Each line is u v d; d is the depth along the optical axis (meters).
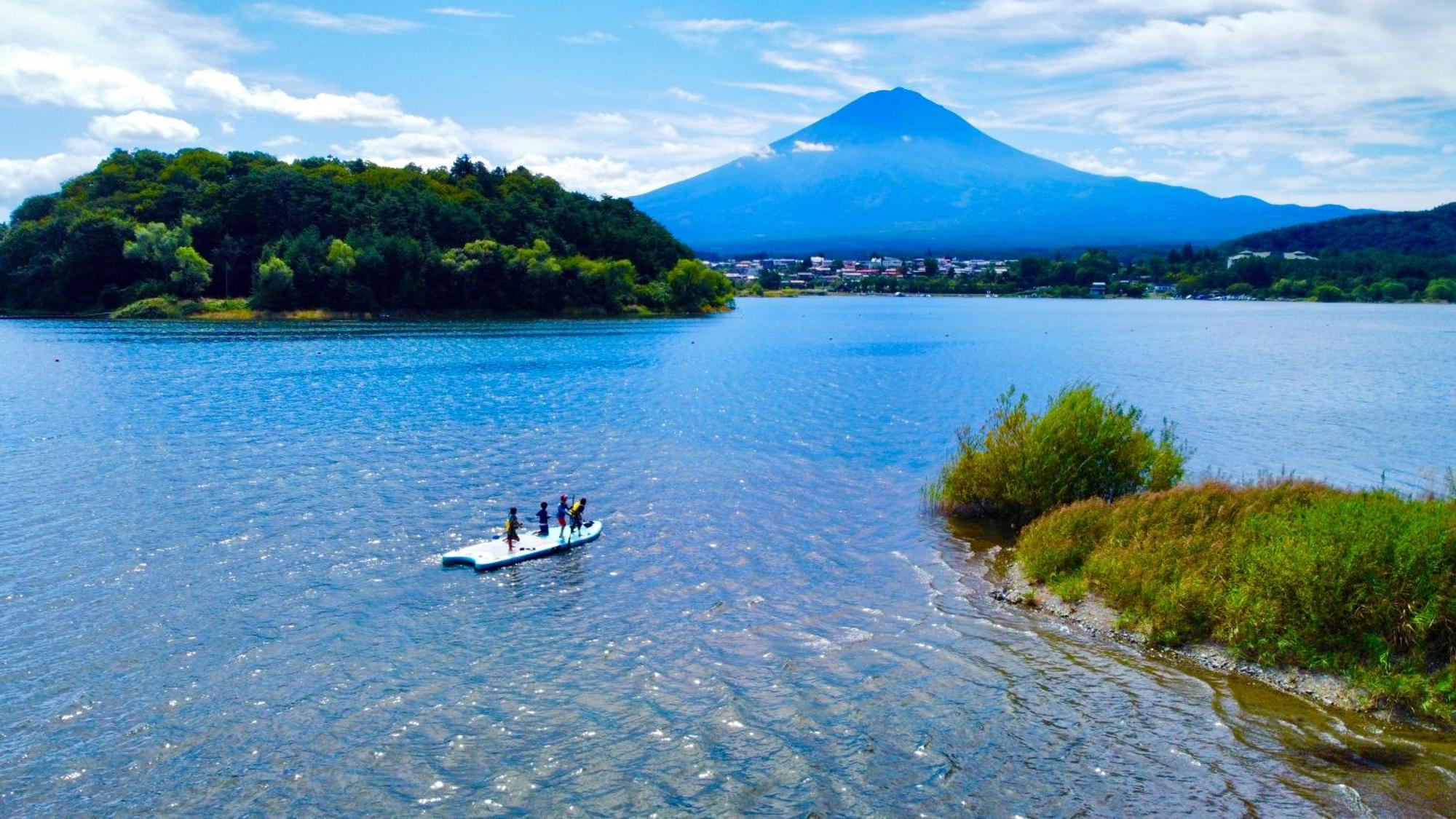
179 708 21.48
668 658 24.44
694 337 138.75
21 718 20.89
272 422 59.59
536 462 48.25
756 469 47.91
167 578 30.12
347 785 18.41
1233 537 27.56
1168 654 24.16
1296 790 17.77
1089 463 36.31
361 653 24.61
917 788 18.14
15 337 116.81
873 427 61.22
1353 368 100.31
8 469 45.28
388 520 37.19
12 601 27.94
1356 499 26.86
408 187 190.62
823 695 22.19
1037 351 121.69
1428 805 17.09
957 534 36.25
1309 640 22.73
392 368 90.69
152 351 102.62
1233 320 193.88
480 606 28.12
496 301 170.62
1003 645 25.12
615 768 19.00
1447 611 21.38
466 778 18.69
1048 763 18.94
